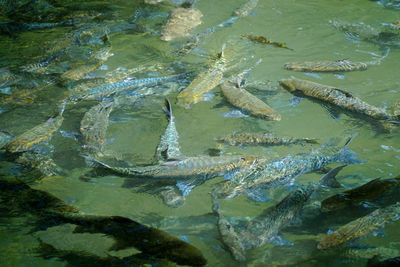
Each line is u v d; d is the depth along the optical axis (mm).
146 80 3645
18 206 3197
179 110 3559
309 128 3477
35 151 3375
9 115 3516
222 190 3244
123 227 3117
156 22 4066
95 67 3730
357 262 3088
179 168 3287
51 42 3891
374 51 3838
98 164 3314
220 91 3641
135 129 3480
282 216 3168
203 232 3166
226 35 3955
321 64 3721
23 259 3109
